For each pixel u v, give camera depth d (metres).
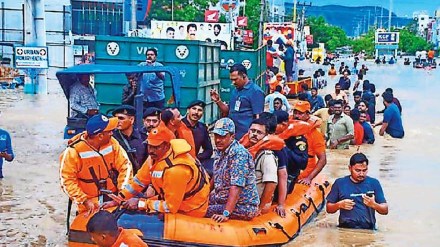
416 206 10.09
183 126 9.49
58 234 8.16
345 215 8.79
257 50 23.19
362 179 8.76
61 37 41.66
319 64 87.31
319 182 10.43
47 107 22.98
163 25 36.28
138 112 10.86
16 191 10.31
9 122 18.50
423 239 8.31
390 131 18.12
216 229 7.23
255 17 58.03
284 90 26.27
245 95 11.05
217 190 7.73
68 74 11.70
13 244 7.75
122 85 15.17
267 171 8.06
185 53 16.08
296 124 9.16
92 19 54.16
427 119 23.75
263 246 7.51
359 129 16.52
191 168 7.14
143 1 52.78
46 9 41.00
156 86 13.06
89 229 5.27
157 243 7.00
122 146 8.52
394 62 119.81
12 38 40.56
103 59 15.89
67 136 13.02
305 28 91.75
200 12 60.28
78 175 7.38
